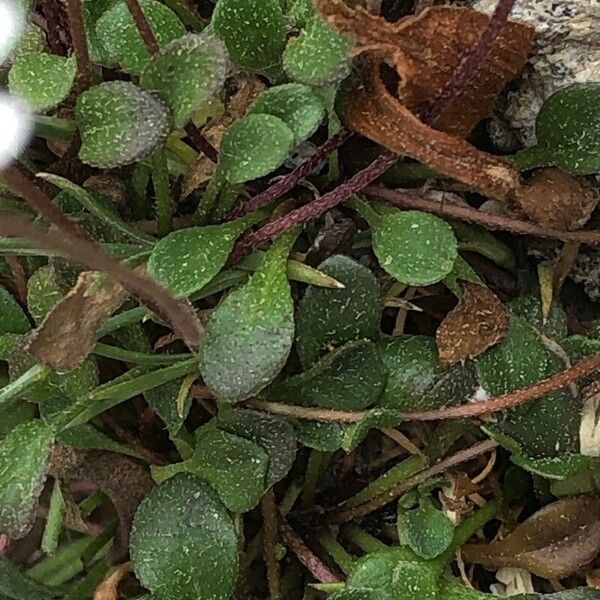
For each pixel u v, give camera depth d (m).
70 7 0.11
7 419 0.12
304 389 0.11
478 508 0.12
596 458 0.11
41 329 0.10
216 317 0.11
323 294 0.11
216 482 0.11
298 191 0.12
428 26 0.11
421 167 0.12
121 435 0.12
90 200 0.11
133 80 0.12
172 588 0.11
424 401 0.11
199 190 0.12
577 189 0.12
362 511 0.12
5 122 0.10
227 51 0.10
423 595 0.11
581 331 0.13
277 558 0.12
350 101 0.11
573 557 0.11
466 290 0.11
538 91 0.12
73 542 0.13
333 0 0.10
